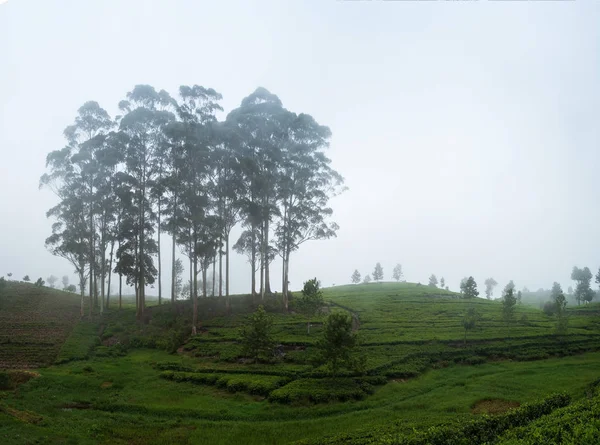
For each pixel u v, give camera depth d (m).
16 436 17.36
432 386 26.67
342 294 63.16
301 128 48.50
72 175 43.06
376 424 19.67
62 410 21.94
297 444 17.09
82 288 44.66
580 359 33.09
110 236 47.62
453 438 13.70
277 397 23.91
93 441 18.22
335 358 26.44
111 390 25.81
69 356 32.84
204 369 29.67
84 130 44.00
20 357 32.19
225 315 44.69
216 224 42.44
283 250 47.97
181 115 42.53
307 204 48.22
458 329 40.44
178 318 42.91
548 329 40.66
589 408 14.02
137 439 18.89
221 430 20.03
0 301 44.59
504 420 15.04
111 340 38.88
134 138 45.09
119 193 43.12
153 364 31.95
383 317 45.72
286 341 34.88
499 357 33.50
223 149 45.69
